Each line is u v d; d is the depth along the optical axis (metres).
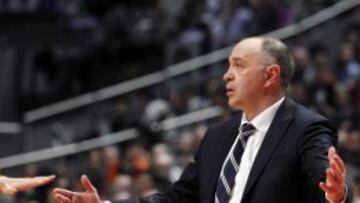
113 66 28.33
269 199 7.32
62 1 25.22
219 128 7.99
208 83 22.97
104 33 28.52
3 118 27.16
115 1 29.67
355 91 20.53
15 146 24.84
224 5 25.44
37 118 25.12
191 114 21.80
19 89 27.38
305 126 7.44
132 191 17.58
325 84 20.69
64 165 22.09
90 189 7.41
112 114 23.88
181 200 8.00
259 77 7.68
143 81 24.42
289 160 7.36
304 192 7.32
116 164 20.05
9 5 23.47
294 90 20.08
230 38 24.30
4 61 27.38
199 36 25.27
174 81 24.09
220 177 7.68
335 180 6.69
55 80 28.31
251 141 7.65
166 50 25.94
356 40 22.28
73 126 24.66
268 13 23.92
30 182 7.62
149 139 21.62
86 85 28.41
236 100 7.75
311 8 24.03
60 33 24.45
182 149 19.33
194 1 26.97
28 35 23.86
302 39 23.22
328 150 6.96
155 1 28.95
